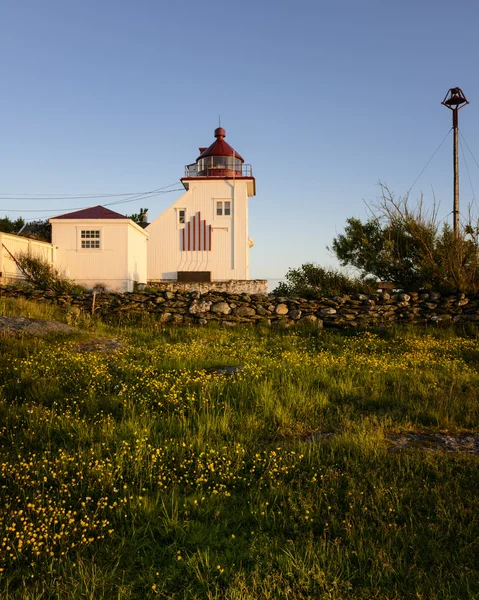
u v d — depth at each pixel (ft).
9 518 14.23
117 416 23.40
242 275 113.60
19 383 26.86
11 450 19.27
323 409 24.85
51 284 72.02
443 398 25.44
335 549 13.00
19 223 126.11
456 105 74.28
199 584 11.75
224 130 123.24
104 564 12.67
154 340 45.21
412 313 55.31
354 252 67.82
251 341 45.98
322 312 55.67
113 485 16.40
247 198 121.19
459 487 16.01
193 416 22.71
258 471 17.99
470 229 59.41
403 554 12.66
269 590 11.37
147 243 114.73
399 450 19.25
